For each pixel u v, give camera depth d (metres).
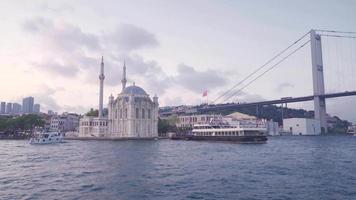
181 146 137.62
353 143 165.88
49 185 45.41
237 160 77.62
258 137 153.38
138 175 54.06
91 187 44.03
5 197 38.47
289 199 37.97
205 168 62.97
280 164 69.44
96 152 105.12
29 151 110.00
